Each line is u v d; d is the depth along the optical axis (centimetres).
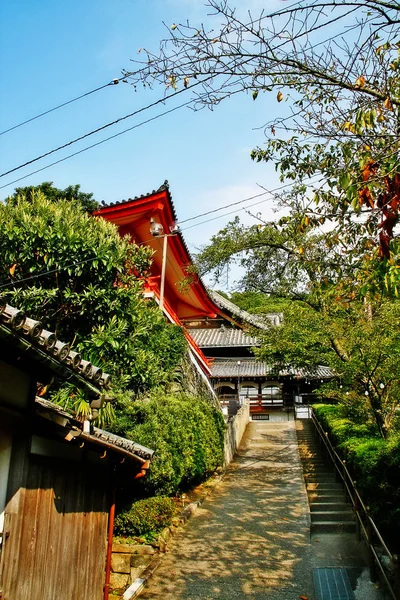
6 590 469
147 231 1656
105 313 965
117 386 981
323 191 584
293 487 1460
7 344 445
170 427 1052
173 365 1395
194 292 2059
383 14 498
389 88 529
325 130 570
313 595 737
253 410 3300
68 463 636
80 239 941
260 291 1409
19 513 500
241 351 3528
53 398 859
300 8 501
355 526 1024
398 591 674
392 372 1073
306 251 811
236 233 1286
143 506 948
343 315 1199
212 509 1232
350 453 1047
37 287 959
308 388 3366
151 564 860
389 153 474
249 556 906
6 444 494
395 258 542
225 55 525
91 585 695
